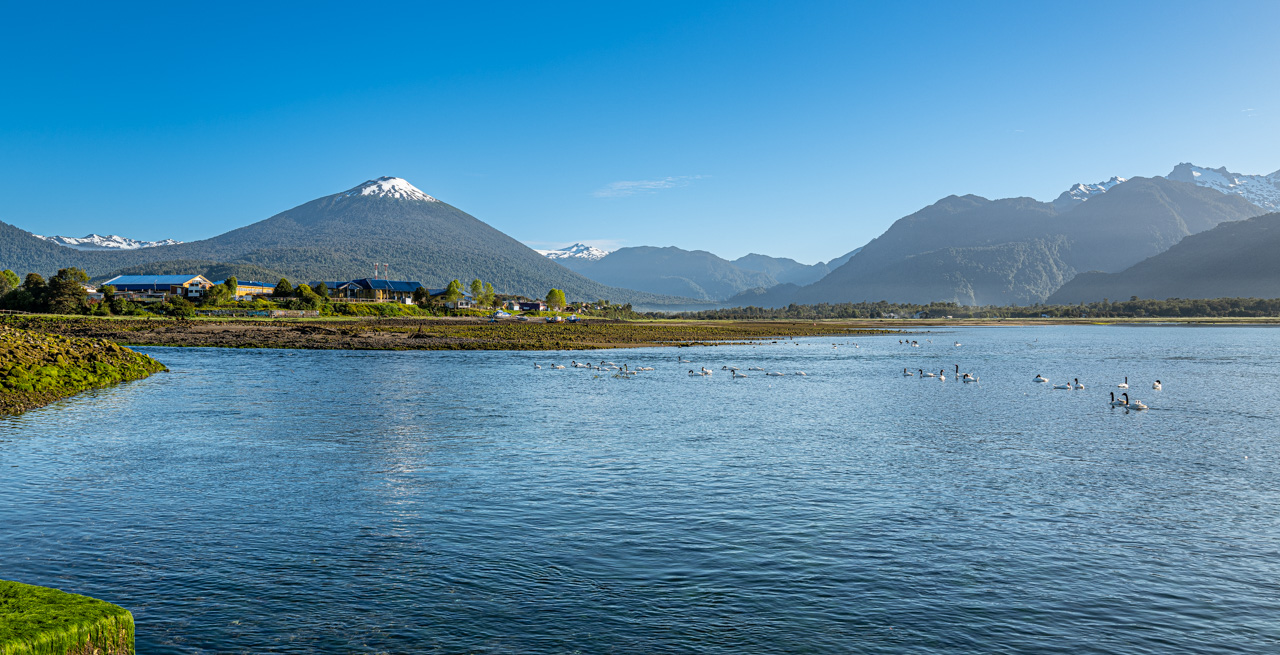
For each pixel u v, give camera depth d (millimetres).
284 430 44344
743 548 23719
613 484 31656
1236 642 17859
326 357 105750
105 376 69125
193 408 53062
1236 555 23578
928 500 29578
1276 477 34094
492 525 25812
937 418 52031
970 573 21859
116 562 21891
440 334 157875
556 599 19703
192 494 29469
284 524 25703
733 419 50688
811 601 19781
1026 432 46281
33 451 37531
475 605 19266
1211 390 72250
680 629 18094
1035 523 26672
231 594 19703
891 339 199875
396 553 22938
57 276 179375
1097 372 94938
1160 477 33938
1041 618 19000
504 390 66812
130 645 11828
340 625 18000
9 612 11109
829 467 35406
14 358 62250
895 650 17219
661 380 78438
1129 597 20328
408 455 37312
